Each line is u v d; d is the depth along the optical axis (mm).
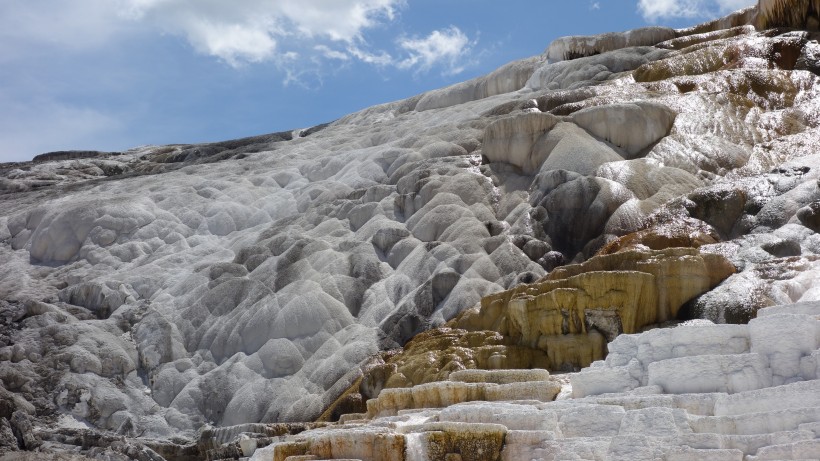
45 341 21062
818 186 18438
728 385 8984
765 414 7750
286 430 14891
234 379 19672
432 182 23891
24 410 18062
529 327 15094
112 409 19453
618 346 10719
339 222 24734
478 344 15883
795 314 9172
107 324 22109
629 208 20766
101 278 24531
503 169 24297
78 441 16750
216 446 15578
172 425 19156
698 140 23141
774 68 27062
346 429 9898
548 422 8945
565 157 22703
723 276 15227
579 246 20922
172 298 22969
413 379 15492
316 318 20453
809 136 22859
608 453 7703
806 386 7926
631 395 9297
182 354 21094
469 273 20266
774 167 20281
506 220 22344
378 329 19703
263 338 20578
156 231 26969
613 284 14531
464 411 9617
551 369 14578
